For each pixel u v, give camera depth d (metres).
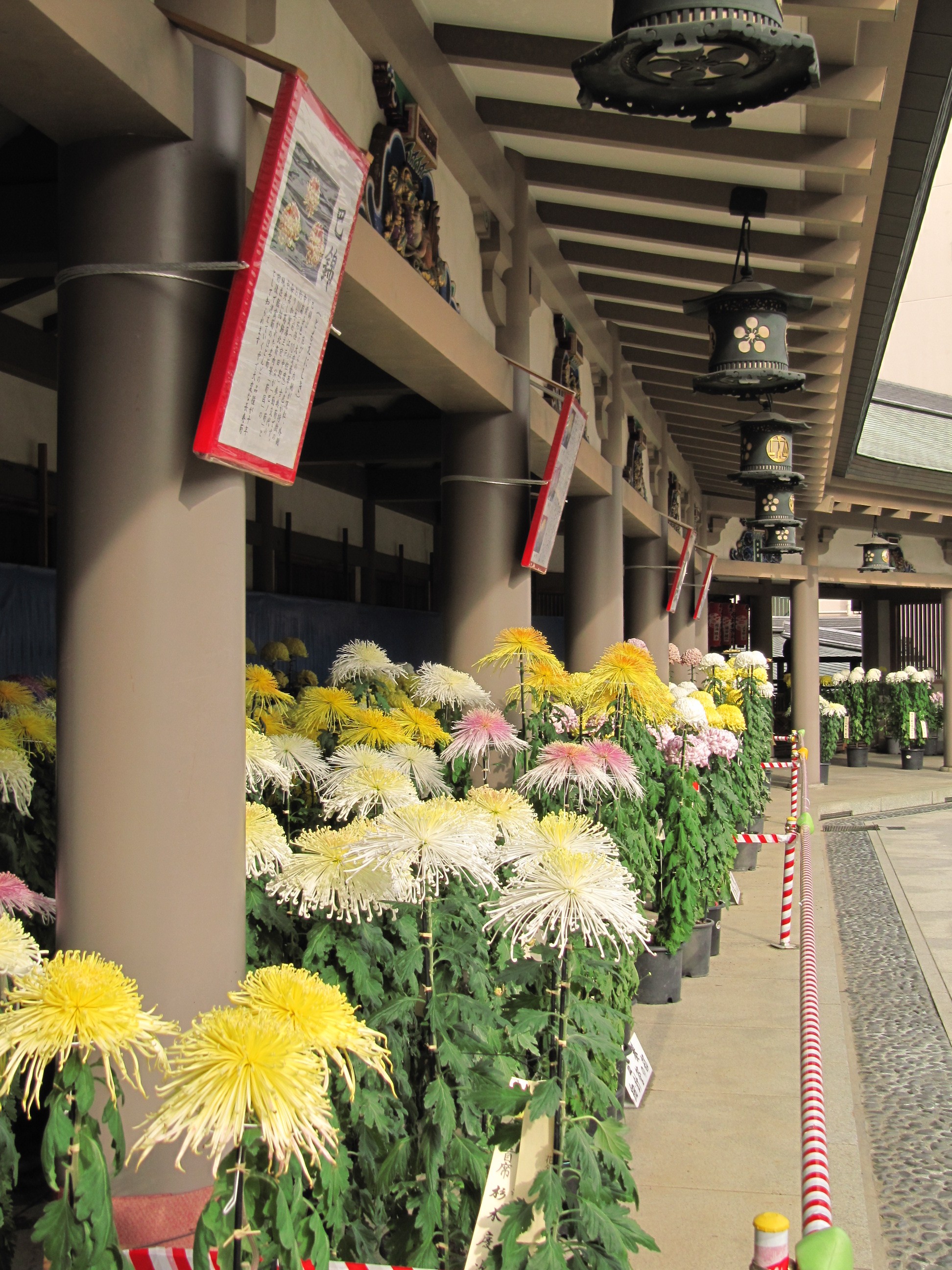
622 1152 1.97
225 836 2.25
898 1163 3.78
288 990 1.42
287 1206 1.45
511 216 4.86
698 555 13.97
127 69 1.98
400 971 2.16
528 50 3.88
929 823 12.60
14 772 2.71
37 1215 2.56
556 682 4.11
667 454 10.68
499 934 2.68
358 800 2.49
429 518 11.86
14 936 1.65
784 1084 4.09
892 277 5.49
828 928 6.91
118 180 2.18
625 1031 3.61
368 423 8.02
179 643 2.18
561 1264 1.71
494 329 4.93
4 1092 1.41
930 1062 4.77
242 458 2.25
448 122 3.94
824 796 14.01
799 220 4.84
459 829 1.97
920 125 4.02
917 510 13.94
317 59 2.99
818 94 3.61
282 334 2.27
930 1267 3.10
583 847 1.99
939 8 3.28
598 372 7.59
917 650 21.47
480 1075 2.13
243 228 2.34
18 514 5.71
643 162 4.80
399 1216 2.21
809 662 15.11
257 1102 1.25
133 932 2.14
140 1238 2.09
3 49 1.86
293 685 5.71
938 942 6.87
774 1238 1.46
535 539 4.80
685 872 4.97
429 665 3.80
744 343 4.58
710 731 6.07
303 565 8.91
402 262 3.51
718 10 2.13
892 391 17.88
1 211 3.71
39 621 5.05
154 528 2.16
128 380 2.16
